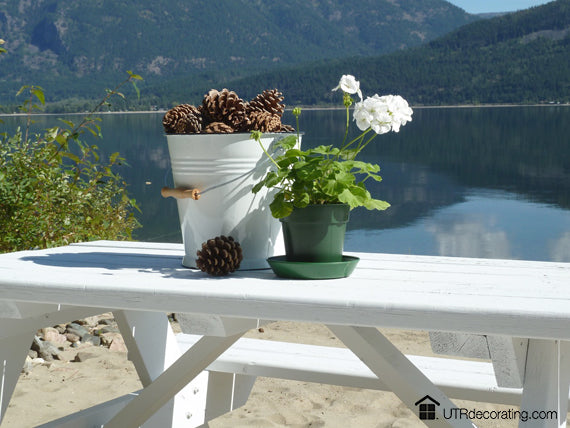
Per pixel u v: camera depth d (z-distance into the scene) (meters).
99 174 3.27
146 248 1.46
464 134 50.47
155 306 0.93
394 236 11.01
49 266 1.16
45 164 3.04
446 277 1.03
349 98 1.09
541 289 0.91
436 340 1.08
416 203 15.80
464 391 1.40
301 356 1.58
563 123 66.94
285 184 1.09
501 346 0.98
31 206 2.96
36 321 1.21
